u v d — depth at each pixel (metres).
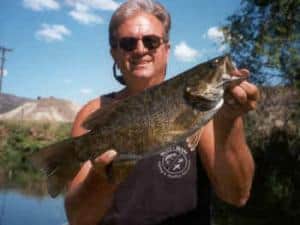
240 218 4.34
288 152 4.56
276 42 4.54
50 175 0.81
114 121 0.78
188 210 0.86
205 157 0.84
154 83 0.95
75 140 0.80
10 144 10.03
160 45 0.94
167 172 0.86
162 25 0.95
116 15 0.95
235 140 0.75
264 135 4.59
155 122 0.75
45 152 0.81
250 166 0.78
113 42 0.97
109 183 0.74
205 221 0.87
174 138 0.75
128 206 0.86
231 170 0.77
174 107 0.75
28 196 4.73
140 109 0.76
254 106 0.70
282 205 4.50
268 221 4.29
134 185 0.87
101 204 0.77
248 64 4.65
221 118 0.74
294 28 4.63
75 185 0.83
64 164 0.80
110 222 0.86
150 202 0.86
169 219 0.85
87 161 0.79
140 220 0.86
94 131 0.79
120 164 0.75
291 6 4.60
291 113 4.53
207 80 0.72
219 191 0.83
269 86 4.54
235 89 0.69
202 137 0.84
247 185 0.79
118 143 0.77
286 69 4.53
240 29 4.84
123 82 1.02
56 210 4.00
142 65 0.93
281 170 4.59
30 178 6.38
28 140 10.22
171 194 0.86
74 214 0.79
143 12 0.94
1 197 4.61
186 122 0.74
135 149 0.76
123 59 0.95
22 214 3.79
